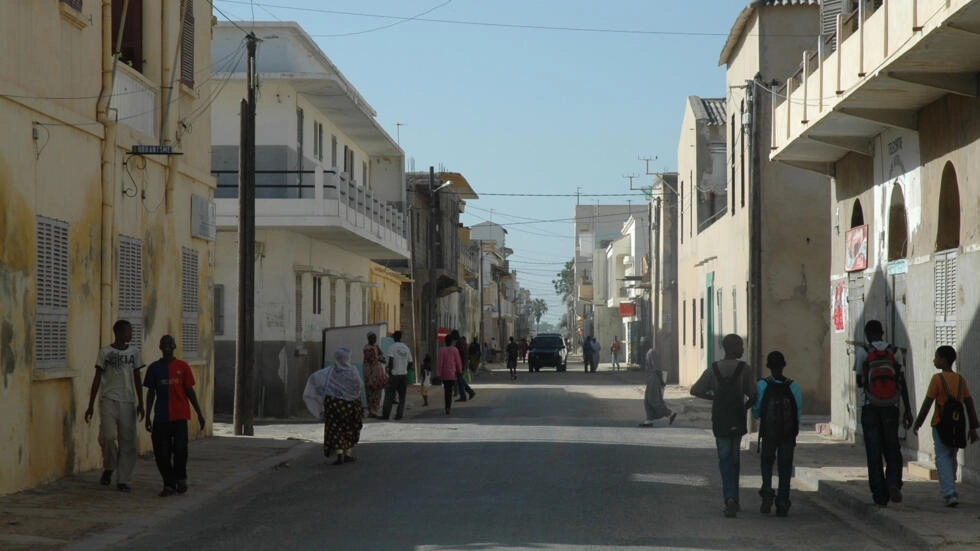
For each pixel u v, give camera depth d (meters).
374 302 46.88
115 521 12.76
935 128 16.95
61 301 15.91
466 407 34.81
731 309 34.75
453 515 12.94
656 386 26.97
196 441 22.03
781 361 13.63
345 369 19.14
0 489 13.96
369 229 35.00
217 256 31.33
